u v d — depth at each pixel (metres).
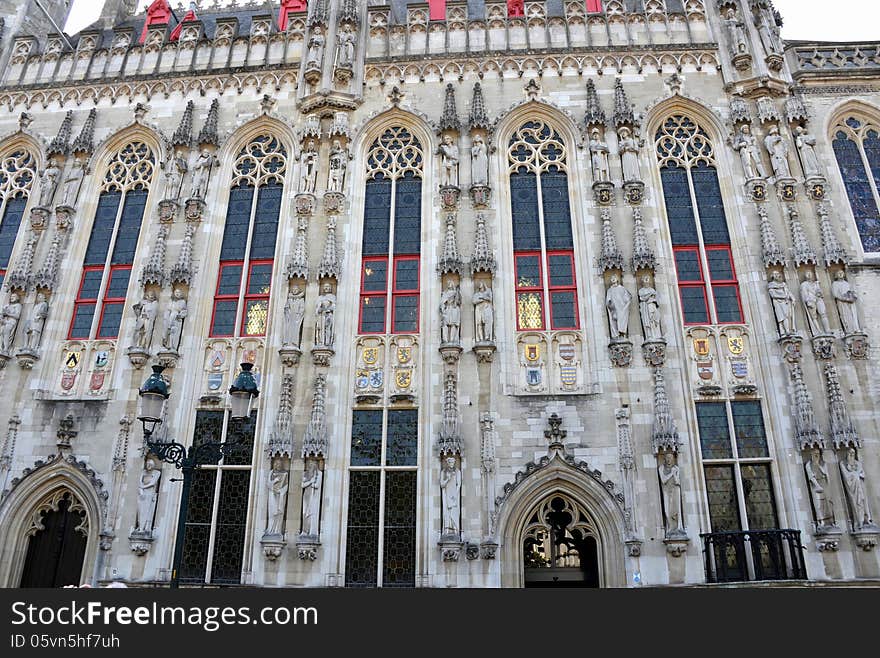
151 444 14.14
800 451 19.80
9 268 24.72
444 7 30.80
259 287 23.80
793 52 26.23
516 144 25.23
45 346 23.03
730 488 20.12
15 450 21.52
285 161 25.80
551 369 21.59
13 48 28.70
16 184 26.36
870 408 20.27
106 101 27.16
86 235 25.11
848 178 24.38
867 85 25.33
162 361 22.03
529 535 20.00
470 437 20.56
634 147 24.09
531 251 23.48
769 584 16.84
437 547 19.48
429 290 22.80
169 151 25.70
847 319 21.14
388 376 22.00
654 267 22.14
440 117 25.52
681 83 25.50
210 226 24.44
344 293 22.97
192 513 20.72
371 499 20.64
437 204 23.98
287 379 21.42
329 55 26.56
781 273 21.91
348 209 24.30
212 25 33.09
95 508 20.56
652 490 19.66
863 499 18.91
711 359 21.61
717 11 26.58
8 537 20.61
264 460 20.77
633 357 21.20
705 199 24.03
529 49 26.25
